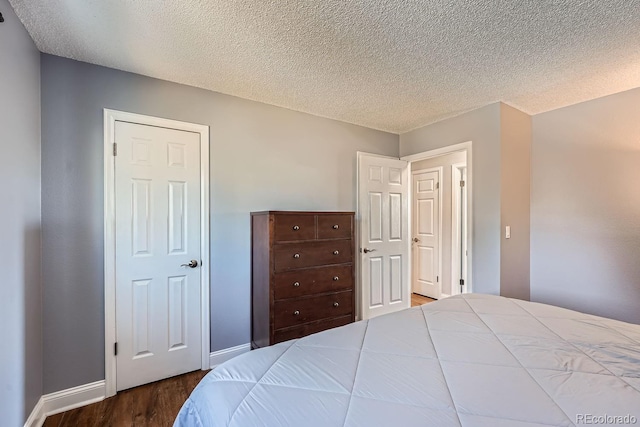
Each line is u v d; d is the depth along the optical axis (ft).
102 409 6.04
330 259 8.46
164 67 6.64
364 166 10.69
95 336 6.36
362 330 4.42
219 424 2.57
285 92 8.01
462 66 6.63
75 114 6.23
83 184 6.29
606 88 7.74
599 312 8.29
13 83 4.73
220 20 5.04
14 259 4.76
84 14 4.84
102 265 6.45
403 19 5.02
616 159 8.02
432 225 14.40
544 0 4.55
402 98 8.41
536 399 2.67
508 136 8.85
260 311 7.88
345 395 2.79
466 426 2.35
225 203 8.07
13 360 4.71
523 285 9.32
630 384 2.89
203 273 7.68
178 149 7.41
